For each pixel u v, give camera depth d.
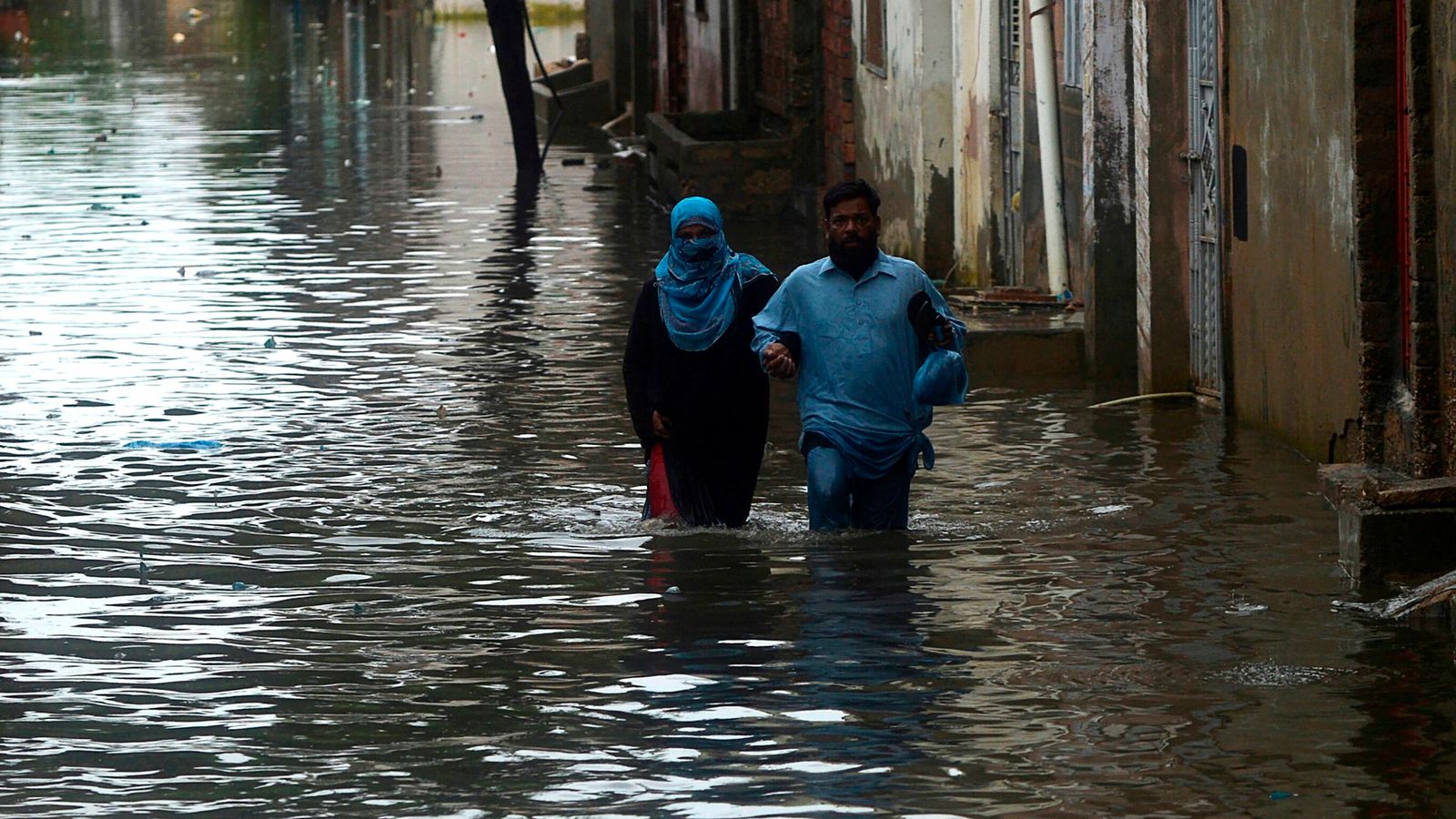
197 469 15.56
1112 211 19.27
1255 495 14.12
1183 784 8.36
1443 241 11.98
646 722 9.28
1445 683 9.69
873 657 10.30
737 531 13.37
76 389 19.00
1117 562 12.30
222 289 25.95
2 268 27.89
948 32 25.52
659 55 49.62
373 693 9.80
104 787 8.48
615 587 11.89
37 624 11.16
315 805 8.23
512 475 15.37
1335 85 14.26
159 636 10.90
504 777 8.55
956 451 16.12
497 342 21.86
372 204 36.19
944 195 25.81
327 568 12.48
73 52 79.56
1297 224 15.27
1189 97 17.84
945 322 12.85
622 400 18.47
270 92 62.03
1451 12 11.71
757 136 39.22
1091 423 17.16
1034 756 8.72
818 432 13.06
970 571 12.14
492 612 11.37
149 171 41.38
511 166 43.47
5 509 14.16
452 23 96.25
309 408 18.16
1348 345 14.22
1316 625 10.80
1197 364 18.02
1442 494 11.65
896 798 8.23
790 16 34.06
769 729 9.15
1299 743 8.84
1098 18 18.97
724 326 13.45
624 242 31.02
